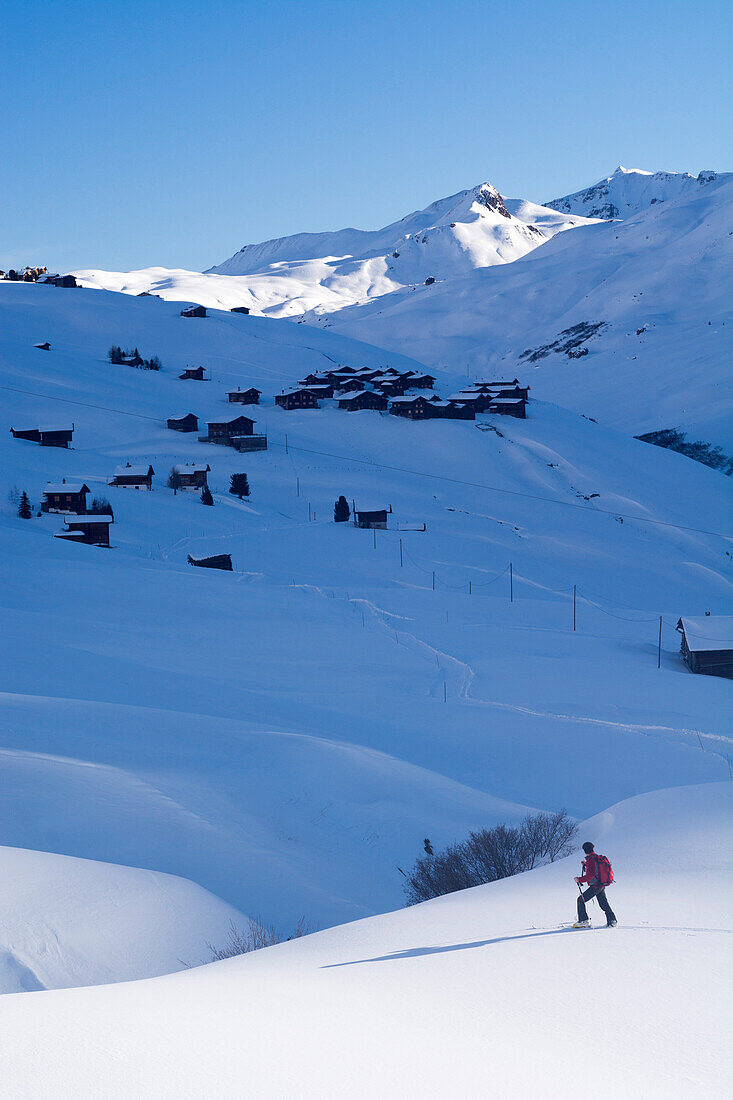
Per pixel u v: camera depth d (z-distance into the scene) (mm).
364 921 18359
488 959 12109
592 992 10016
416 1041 8656
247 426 192500
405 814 33594
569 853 25000
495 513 161625
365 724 50938
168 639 68000
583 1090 7273
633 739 50531
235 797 33062
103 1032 9133
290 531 134625
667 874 17344
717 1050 8094
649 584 129000
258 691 56469
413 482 176750
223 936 19969
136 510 136750
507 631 83438
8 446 165375
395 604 92562
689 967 10656
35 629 63281
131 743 37625
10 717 38344
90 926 18750
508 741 49969
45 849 24562
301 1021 9469
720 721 55719
